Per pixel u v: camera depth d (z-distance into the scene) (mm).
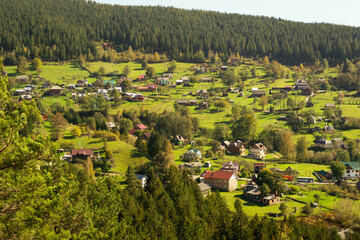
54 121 150750
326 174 136125
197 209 83938
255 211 100812
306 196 116000
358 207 103000
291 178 132125
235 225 71062
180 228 70312
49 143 26031
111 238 41250
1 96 23922
